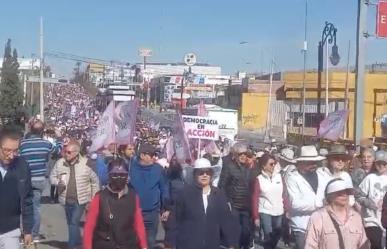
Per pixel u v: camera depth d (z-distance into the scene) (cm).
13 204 707
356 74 1861
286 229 1214
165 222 991
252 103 7531
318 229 682
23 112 7325
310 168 962
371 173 990
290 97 6312
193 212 779
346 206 686
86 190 1202
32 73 9900
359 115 1852
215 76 12775
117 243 723
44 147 1252
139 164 1075
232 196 1225
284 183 1059
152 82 10338
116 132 1295
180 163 1344
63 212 1822
